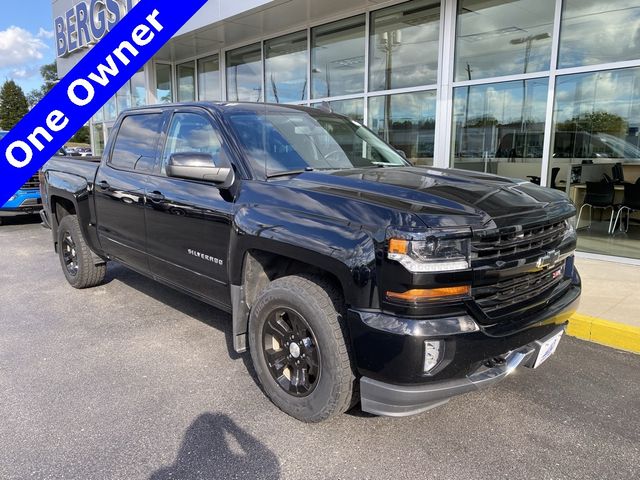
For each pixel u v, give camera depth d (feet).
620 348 13.44
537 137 24.49
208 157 10.96
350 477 8.25
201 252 11.87
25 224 36.45
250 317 10.30
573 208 10.39
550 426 9.71
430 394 8.03
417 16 28.37
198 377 11.71
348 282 8.27
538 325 8.93
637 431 9.55
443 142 27.76
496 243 8.23
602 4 21.74
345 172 11.05
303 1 29.58
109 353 13.05
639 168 22.50
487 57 25.76
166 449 8.95
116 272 21.17
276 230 9.48
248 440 9.23
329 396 8.89
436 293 7.78
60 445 9.04
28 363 12.44
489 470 8.41
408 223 7.86
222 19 33.65
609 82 22.15
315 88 35.29
